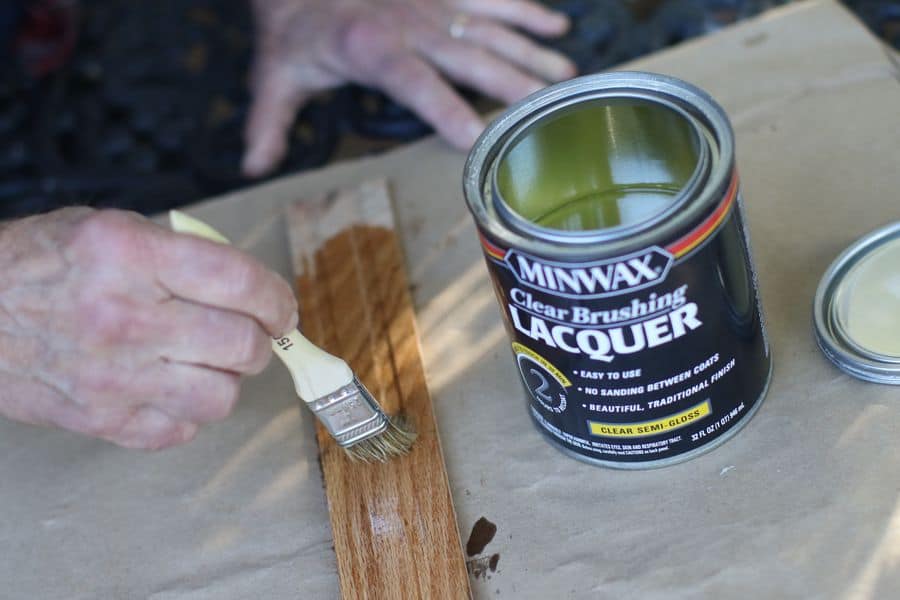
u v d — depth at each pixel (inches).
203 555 29.9
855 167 34.0
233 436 33.0
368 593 27.4
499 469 29.6
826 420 27.7
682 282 23.8
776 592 24.9
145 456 33.1
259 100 52.4
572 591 26.4
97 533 31.2
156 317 26.2
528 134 25.5
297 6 53.1
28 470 33.5
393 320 34.0
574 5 51.8
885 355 27.5
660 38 47.9
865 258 29.9
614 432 27.1
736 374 26.8
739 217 24.8
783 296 31.1
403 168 40.6
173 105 52.5
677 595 25.5
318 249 37.1
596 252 22.7
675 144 25.6
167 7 58.6
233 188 49.3
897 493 25.7
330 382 27.6
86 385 28.0
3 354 28.8
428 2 50.6
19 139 51.5
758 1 47.8
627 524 27.3
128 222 26.0
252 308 26.3
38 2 57.5
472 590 27.1
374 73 48.4
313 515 30.2
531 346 26.1
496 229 23.9
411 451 30.2
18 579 30.6
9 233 28.0
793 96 37.4
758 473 27.2
